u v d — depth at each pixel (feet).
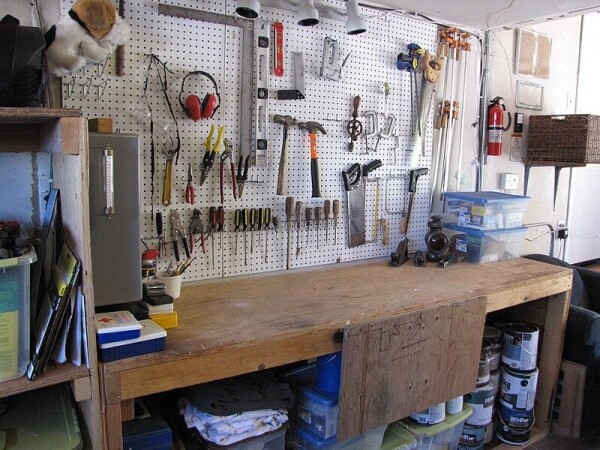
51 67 4.26
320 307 5.33
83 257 3.66
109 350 3.77
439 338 5.63
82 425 4.31
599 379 7.73
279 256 6.63
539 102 10.28
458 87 8.55
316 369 5.86
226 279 6.22
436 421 6.34
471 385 6.16
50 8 4.92
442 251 7.56
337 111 6.91
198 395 4.72
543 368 7.94
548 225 11.07
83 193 3.59
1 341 3.57
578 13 7.52
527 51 9.77
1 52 3.57
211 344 4.21
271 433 4.92
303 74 6.45
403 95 7.60
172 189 5.69
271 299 5.56
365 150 7.25
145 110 5.40
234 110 5.98
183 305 5.26
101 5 4.11
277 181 6.45
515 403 7.52
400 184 7.77
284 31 6.27
